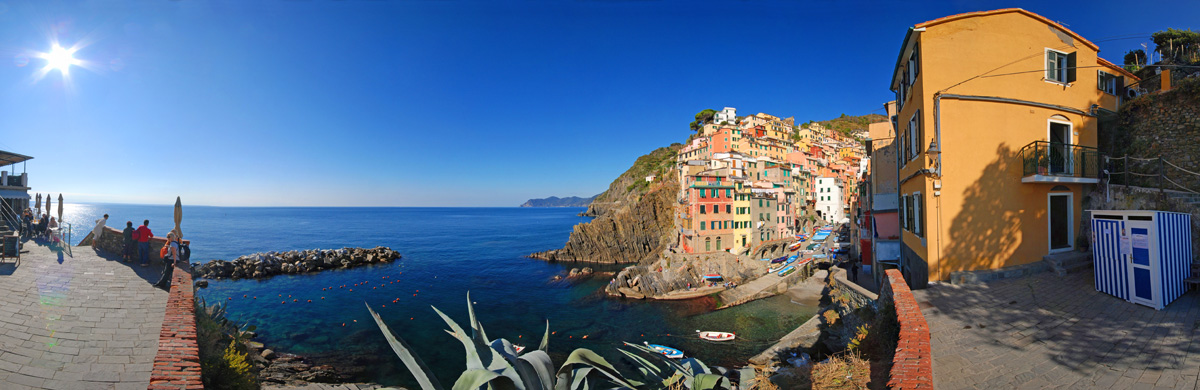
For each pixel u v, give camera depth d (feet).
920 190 46.88
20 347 29.78
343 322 130.21
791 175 313.32
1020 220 44.62
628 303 155.43
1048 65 46.83
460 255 307.17
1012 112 45.01
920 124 46.50
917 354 21.26
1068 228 47.44
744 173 293.43
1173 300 31.42
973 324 31.32
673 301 153.38
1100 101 49.70
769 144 396.57
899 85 60.80
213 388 34.40
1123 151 49.60
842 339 58.90
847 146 508.94
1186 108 43.98
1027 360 24.94
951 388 22.72
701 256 194.39
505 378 12.30
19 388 25.12
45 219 78.59
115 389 26.35
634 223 271.69
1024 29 46.14
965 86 44.27
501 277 219.00
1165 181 44.50
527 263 270.46
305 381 81.35
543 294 179.32
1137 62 83.56
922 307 35.81
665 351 102.17
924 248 44.86
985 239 43.65
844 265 140.36
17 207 89.04
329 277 213.05
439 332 123.44
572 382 15.26
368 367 93.86
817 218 312.91
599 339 118.11
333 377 86.63
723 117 535.60
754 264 190.49
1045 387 21.85
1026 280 40.78
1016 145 44.88
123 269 52.80
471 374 11.27
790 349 73.00
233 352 39.19
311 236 454.81
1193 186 42.57
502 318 142.00
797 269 161.68
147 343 32.68
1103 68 50.60
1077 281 38.96
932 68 44.57
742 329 117.60
